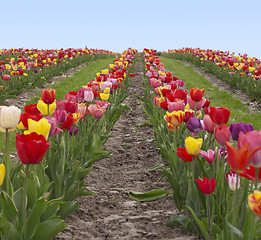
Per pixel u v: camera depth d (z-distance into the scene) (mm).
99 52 32219
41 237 2412
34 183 2609
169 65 24375
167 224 3557
